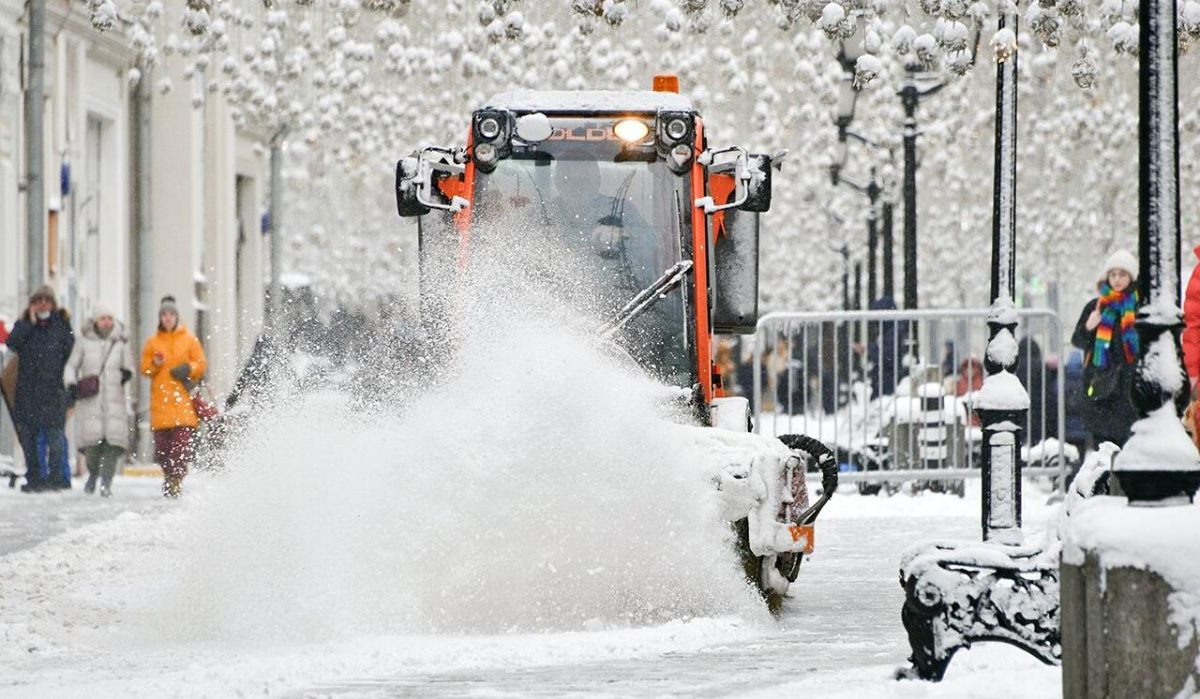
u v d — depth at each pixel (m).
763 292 135.12
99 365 70.50
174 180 105.56
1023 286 126.56
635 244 37.59
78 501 65.06
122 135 101.12
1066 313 126.81
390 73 72.75
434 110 84.38
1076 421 68.56
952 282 125.50
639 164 38.00
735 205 37.69
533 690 21.55
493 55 69.25
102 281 99.38
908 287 66.25
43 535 48.81
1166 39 17.98
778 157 38.69
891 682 20.66
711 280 37.84
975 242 120.44
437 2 71.38
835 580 37.94
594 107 38.69
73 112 92.38
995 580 20.69
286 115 79.62
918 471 58.81
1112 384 50.84
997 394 33.69
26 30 85.75
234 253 117.62
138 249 104.69
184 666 25.48
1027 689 19.45
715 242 38.88
